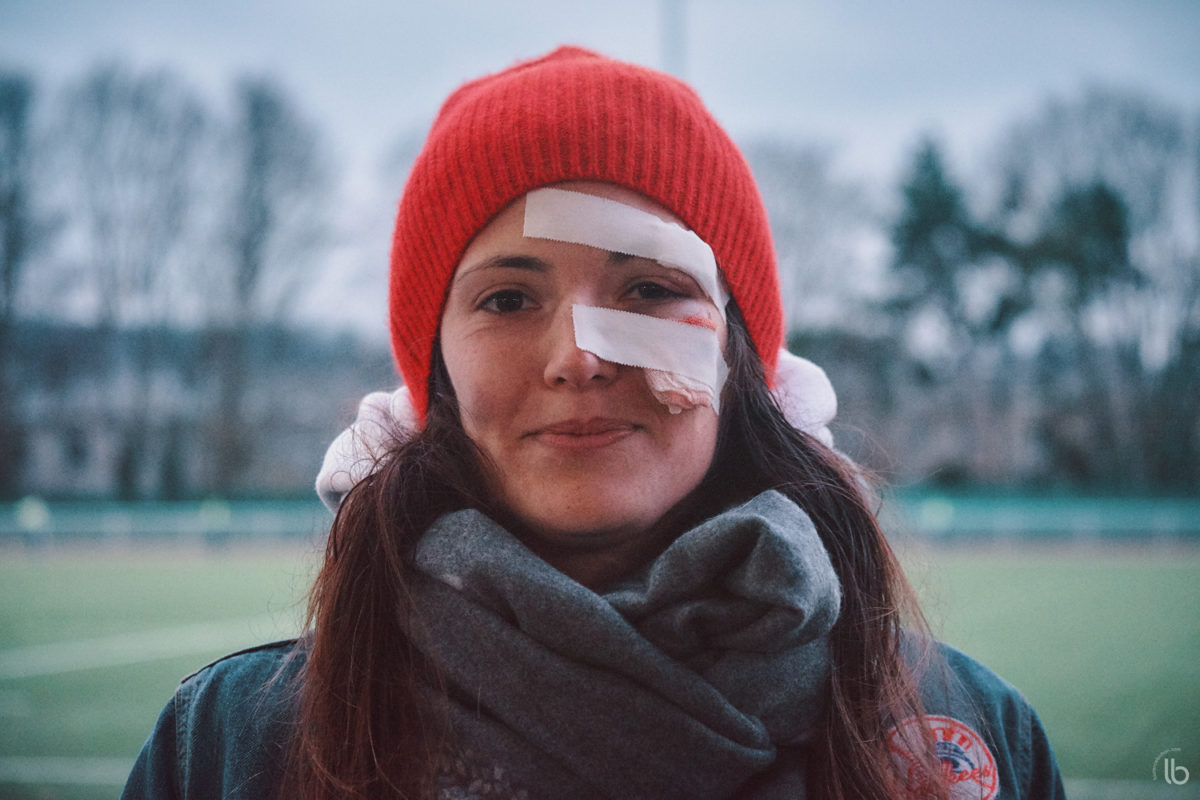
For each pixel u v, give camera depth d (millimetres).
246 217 41469
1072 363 41906
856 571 1797
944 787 1679
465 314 1665
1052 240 41531
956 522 25969
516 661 1538
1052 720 8438
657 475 1588
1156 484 40031
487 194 1665
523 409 1599
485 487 1725
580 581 1734
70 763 6895
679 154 1716
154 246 40938
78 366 40531
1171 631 12984
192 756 1716
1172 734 7879
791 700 1595
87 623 13719
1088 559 21922
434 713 1591
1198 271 40062
